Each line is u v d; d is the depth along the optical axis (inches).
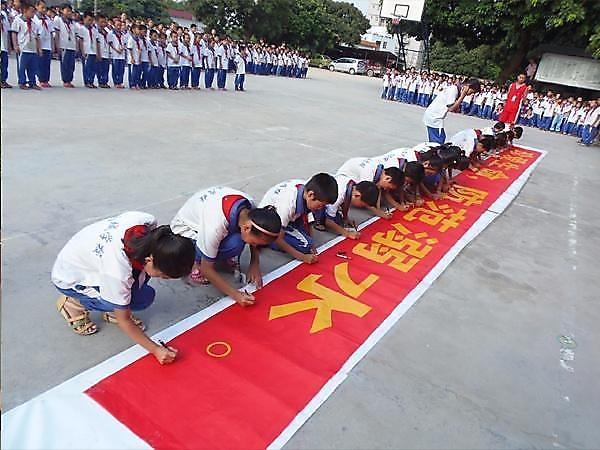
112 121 268.8
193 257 77.3
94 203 149.7
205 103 391.5
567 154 403.9
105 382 77.1
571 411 86.5
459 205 205.3
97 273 82.8
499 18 671.8
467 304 120.8
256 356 88.4
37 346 84.6
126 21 420.2
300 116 394.0
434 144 218.5
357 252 141.8
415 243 156.0
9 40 315.6
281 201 122.2
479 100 634.2
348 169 169.8
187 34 468.1
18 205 140.6
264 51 812.0
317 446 70.5
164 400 75.0
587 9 595.2
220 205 98.9
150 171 189.8
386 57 1680.6
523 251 164.1
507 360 99.4
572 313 124.3
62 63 354.0
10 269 107.1
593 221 211.6
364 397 82.0
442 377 90.7
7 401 71.2
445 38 803.4
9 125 227.3
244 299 103.1
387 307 113.1
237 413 74.4
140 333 83.1
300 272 123.5
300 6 1316.4
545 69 736.3
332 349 93.7
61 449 63.7
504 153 351.9
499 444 76.3
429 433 76.4
